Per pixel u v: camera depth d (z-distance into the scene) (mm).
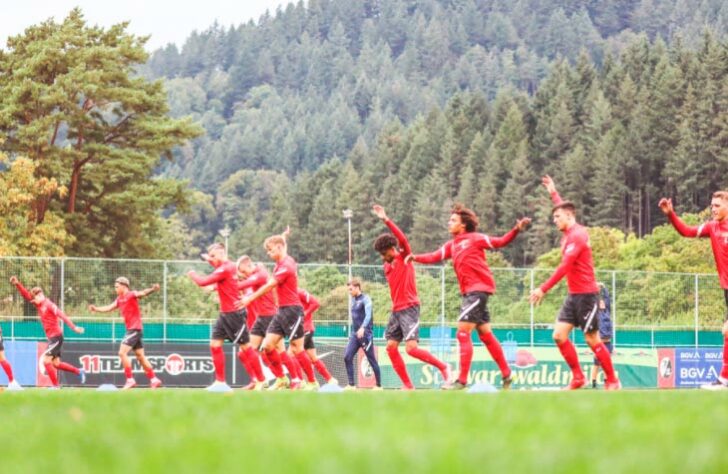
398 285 24859
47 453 7305
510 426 8898
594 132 189625
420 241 180500
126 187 87812
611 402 12047
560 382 45281
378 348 44094
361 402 12195
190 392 17500
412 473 5984
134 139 89688
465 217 21844
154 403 12469
